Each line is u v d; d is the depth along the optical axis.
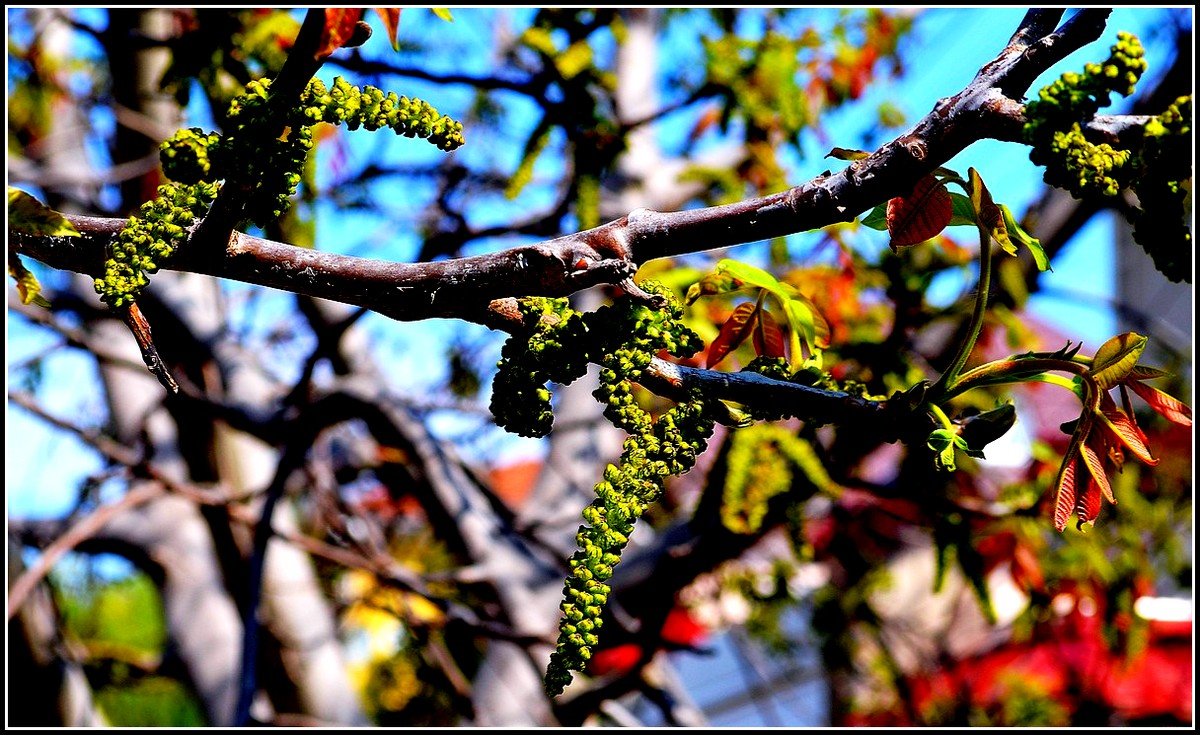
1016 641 4.90
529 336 1.32
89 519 3.38
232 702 4.27
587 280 1.27
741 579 4.73
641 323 1.28
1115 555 4.16
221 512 4.52
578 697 3.97
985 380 1.43
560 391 4.79
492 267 1.29
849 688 5.61
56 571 4.96
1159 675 4.98
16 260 1.32
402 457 4.65
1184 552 4.46
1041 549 4.10
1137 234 1.18
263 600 4.42
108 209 4.28
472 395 5.47
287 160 1.19
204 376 4.51
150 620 7.04
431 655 4.34
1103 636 4.20
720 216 1.27
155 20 3.89
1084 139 1.14
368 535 4.61
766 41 3.89
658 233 1.29
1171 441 4.39
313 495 4.80
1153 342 4.53
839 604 5.03
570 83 3.28
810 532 4.88
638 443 1.24
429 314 1.34
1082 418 1.41
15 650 4.25
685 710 3.97
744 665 6.62
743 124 4.26
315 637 4.47
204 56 2.98
